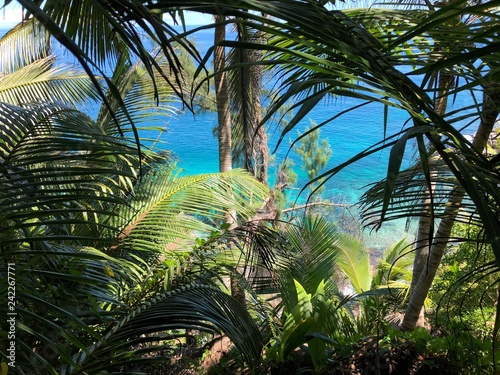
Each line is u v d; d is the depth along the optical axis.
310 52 1.95
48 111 1.83
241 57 4.39
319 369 3.00
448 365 2.71
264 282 3.68
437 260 3.46
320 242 4.23
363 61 1.06
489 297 3.90
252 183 3.71
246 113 4.74
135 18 0.80
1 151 1.50
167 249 3.30
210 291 2.46
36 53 4.61
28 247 1.88
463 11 1.04
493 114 2.69
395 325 4.56
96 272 2.35
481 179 0.85
